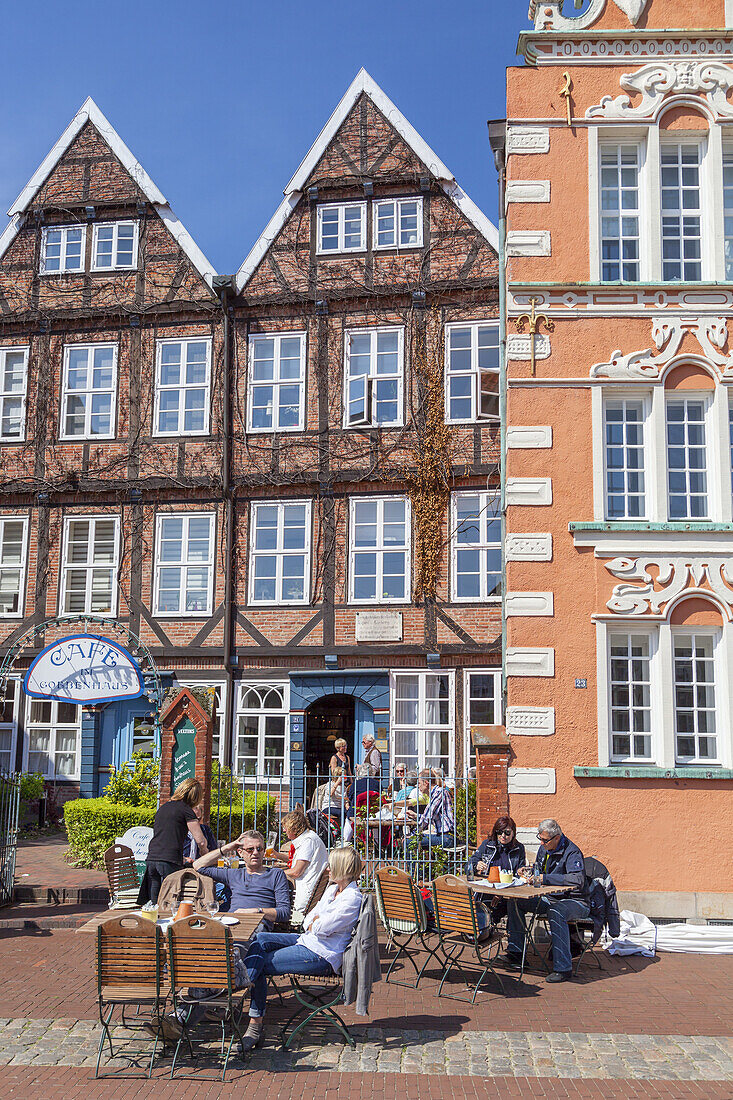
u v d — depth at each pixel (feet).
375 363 64.75
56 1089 20.80
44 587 67.05
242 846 27.78
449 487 62.44
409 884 28.63
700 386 40.63
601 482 40.16
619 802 37.86
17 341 70.08
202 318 67.77
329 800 41.11
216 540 65.10
